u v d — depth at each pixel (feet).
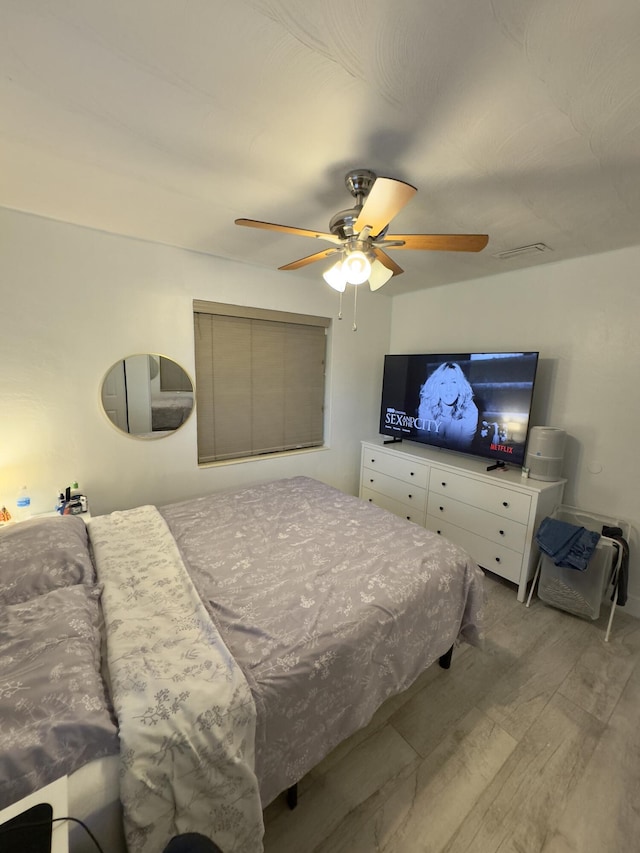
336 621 4.04
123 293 7.39
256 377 9.83
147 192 5.46
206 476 9.12
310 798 4.08
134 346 7.66
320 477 11.48
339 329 11.13
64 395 7.04
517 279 8.96
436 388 10.13
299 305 10.09
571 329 8.11
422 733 4.85
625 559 6.70
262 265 9.14
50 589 4.22
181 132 4.07
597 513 7.95
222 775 2.85
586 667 6.02
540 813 3.98
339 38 2.85
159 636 3.65
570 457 8.30
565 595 7.34
